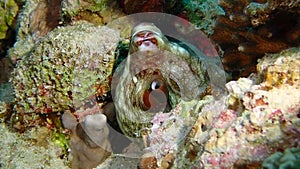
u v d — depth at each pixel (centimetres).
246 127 30
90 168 60
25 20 88
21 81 62
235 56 53
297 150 25
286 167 24
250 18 46
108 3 72
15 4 98
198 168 31
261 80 37
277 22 43
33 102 61
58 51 59
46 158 61
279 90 32
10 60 86
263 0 44
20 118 65
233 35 52
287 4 39
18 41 88
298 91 32
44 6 85
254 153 29
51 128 64
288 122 29
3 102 75
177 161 38
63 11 73
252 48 49
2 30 101
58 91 60
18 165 60
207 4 64
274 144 28
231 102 35
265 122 30
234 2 49
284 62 36
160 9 71
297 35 42
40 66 60
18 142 63
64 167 61
